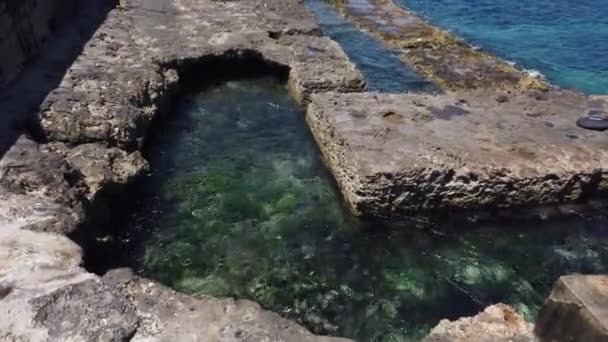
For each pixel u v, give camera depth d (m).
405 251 14.17
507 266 13.79
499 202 15.49
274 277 13.17
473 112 18.91
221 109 20.84
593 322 8.32
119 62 20.41
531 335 10.08
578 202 16.02
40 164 12.96
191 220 14.88
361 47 28.48
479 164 15.36
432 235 14.72
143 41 23.11
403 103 19.31
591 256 14.18
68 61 19.83
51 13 22.14
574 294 8.80
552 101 20.28
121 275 10.52
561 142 17.02
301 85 20.95
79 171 13.68
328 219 15.15
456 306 12.55
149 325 9.24
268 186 16.44
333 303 12.53
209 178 16.66
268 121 20.22
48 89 17.25
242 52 23.20
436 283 13.19
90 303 8.84
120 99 17.22
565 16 35.66
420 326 12.00
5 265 9.57
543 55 28.72
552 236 14.81
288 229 14.71
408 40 29.28
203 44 23.31
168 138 18.61
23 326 8.27
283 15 28.42
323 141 18.11
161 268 13.23
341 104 18.89
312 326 11.92
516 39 31.08
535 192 15.51
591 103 20.27
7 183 12.08
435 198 15.13
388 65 26.30
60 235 10.69
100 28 23.88
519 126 18.02
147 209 15.16
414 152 15.76
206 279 12.98
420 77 25.06
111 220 14.17
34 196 11.83
